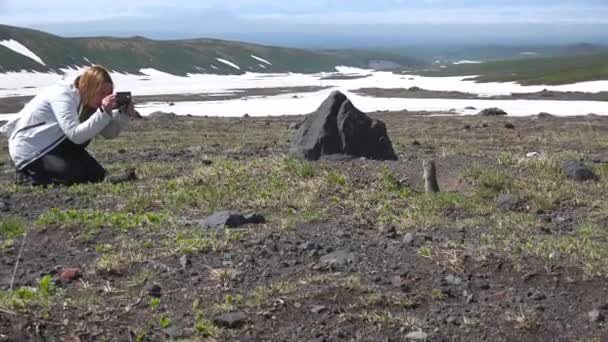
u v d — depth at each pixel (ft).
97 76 30.78
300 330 17.52
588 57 586.45
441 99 191.83
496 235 23.97
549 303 19.13
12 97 215.10
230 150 47.70
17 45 386.73
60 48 410.11
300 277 20.13
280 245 22.61
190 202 28.14
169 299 18.79
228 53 573.33
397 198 29.01
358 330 17.57
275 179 30.66
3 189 30.25
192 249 21.70
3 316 16.83
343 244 22.99
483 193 29.37
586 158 40.06
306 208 27.45
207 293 19.16
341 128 37.42
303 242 22.98
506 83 295.48
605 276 20.34
